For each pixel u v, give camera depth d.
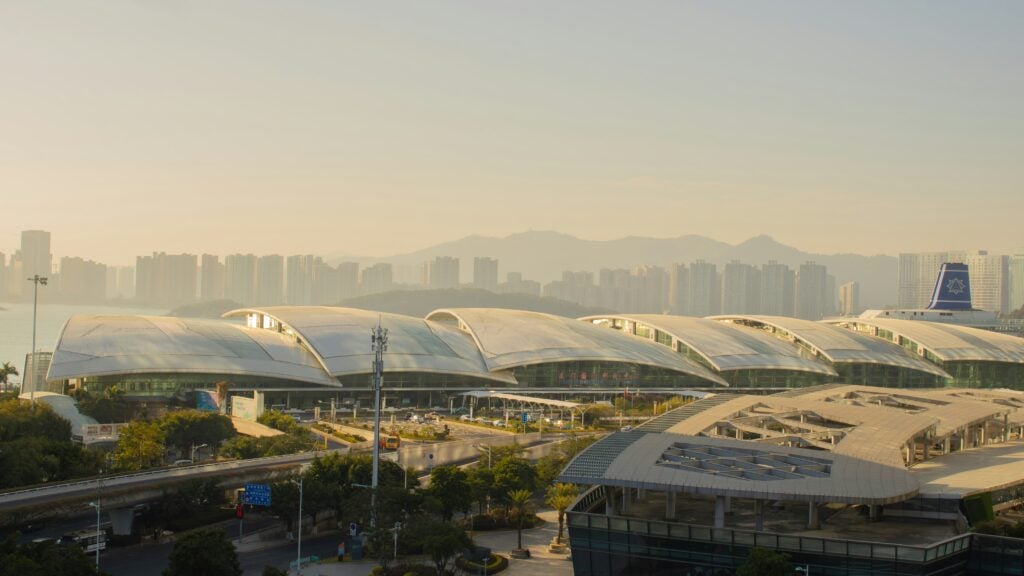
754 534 83.19
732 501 99.81
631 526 88.12
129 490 112.75
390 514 109.12
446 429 191.00
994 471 103.25
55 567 80.56
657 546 87.50
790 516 93.31
